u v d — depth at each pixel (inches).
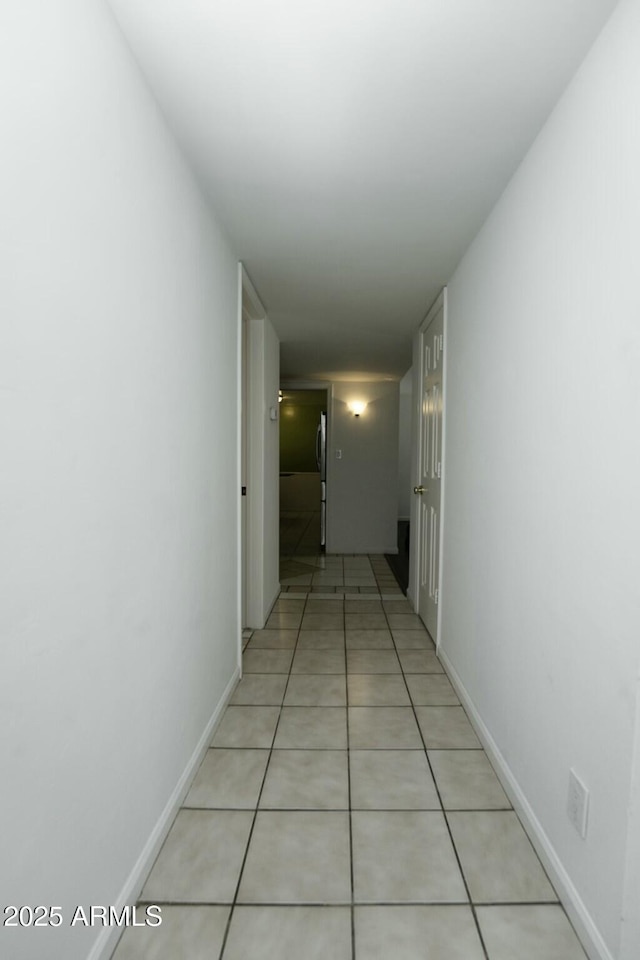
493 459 74.9
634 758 38.5
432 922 47.1
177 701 61.4
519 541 63.6
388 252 93.0
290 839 57.2
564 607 50.6
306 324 141.4
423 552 137.3
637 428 38.7
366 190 71.8
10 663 30.2
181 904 48.6
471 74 49.7
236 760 72.4
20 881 31.3
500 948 44.7
